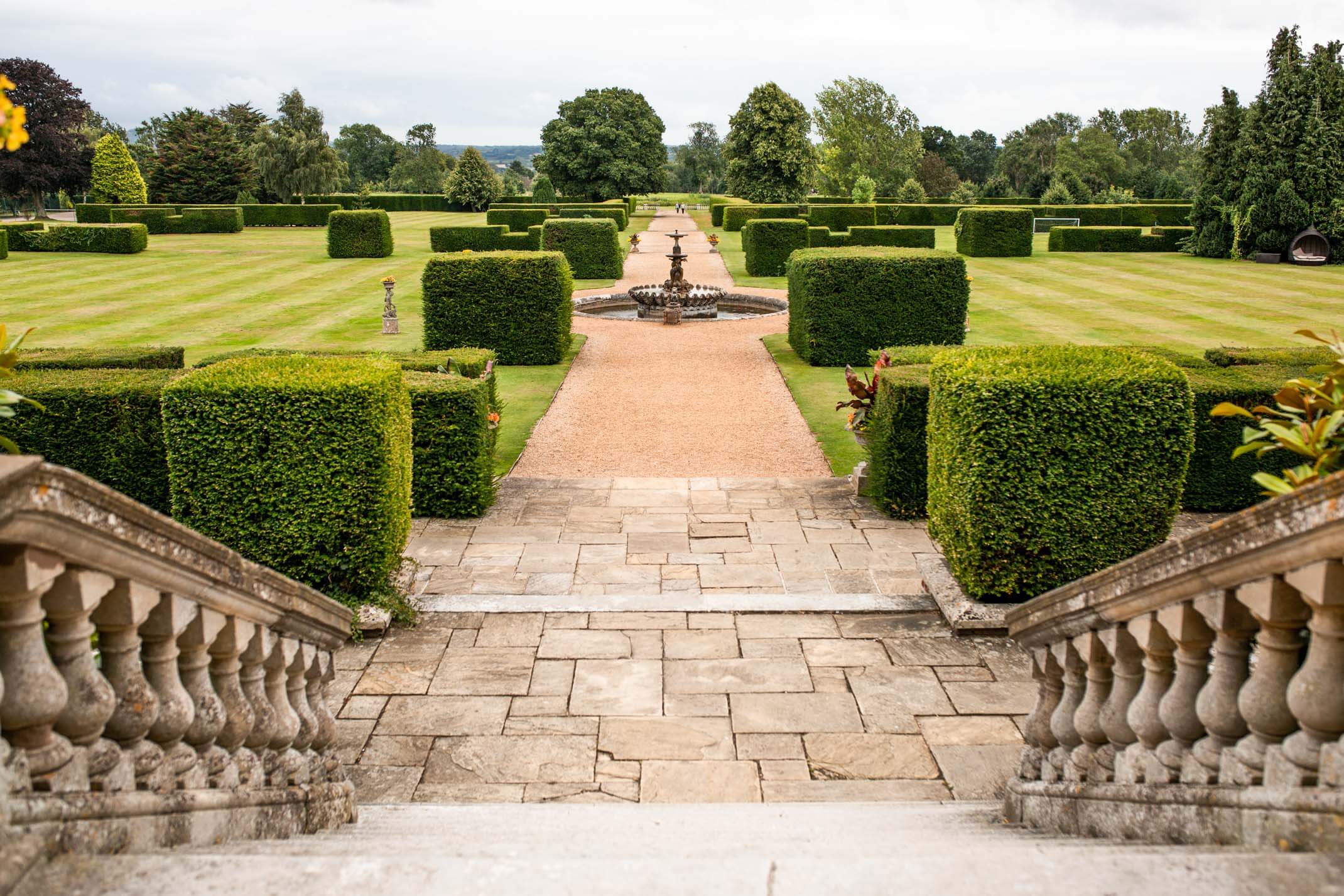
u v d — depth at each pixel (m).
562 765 5.43
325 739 4.25
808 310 18.72
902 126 94.44
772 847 2.86
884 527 9.57
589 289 30.44
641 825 3.98
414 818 4.34
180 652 3.03
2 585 2.21
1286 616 2.53
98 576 2.47
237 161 72.69
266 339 21.31
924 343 18.86
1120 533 7.19
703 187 158.12
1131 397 7.02
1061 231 42.91
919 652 6.85
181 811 2.82
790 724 5.88
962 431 7.27
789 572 8.41
